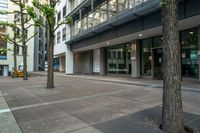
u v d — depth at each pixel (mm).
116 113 6098
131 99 8023
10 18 33969
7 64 35031
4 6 33906
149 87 11125
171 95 4430
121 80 15836
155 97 8227
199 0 10125
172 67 4457
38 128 5059
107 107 6887
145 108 6543
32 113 6543
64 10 32156
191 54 13148
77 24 26688
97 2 20891
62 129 4918
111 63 22750
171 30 4492
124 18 14539
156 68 16094
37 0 13812
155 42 16078
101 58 24047
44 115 6238
